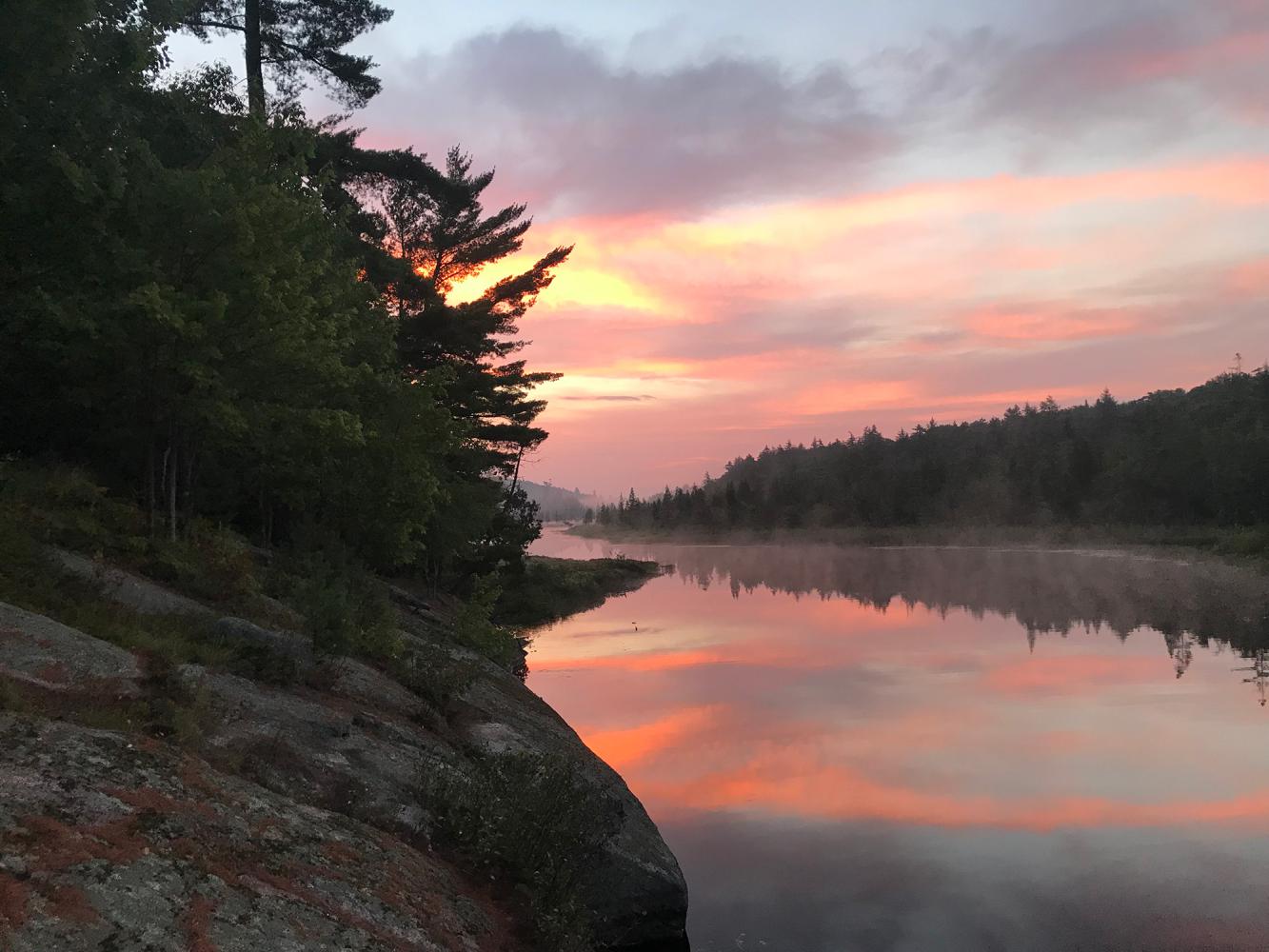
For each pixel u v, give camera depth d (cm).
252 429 1209
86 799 408
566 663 3005
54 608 699
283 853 472
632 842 912
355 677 974
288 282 1106
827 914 988
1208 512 11062
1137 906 1010
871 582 7244
